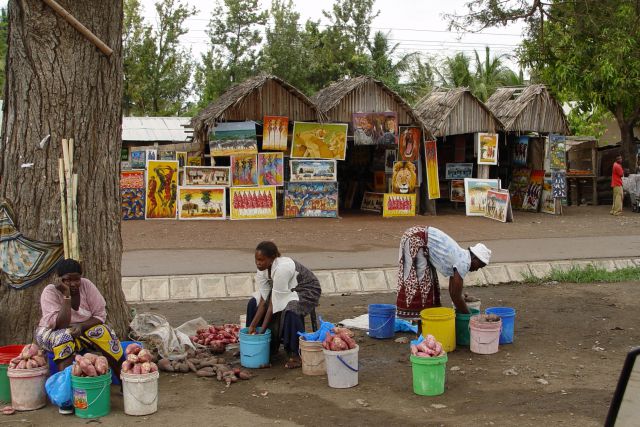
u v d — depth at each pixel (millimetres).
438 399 6059
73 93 6883
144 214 18672
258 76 19547
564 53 19594
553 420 5445
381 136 19906
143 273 11125
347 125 19453
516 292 11141
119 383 6484
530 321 9125
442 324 7480
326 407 5887
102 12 7070
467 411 5719
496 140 21000
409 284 8102
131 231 16391
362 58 39219
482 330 7453
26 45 6762
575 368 6949
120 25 7324
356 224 18094
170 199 18828
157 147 26703
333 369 6387
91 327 6234
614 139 31859
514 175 23500
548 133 21719
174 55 41188
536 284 11805
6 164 6934
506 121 21375
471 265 7879
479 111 20938
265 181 18875
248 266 11805
